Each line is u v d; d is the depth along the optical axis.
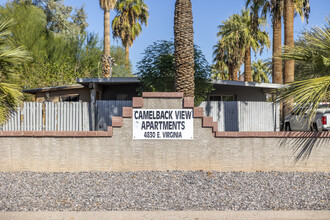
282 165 9.43
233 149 9.37
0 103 10.29
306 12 22.58
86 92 20.58
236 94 20.62
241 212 5.86
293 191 7.35
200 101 16.52
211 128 9.36
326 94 8.90
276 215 5.76
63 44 30.86
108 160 9.24
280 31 21.41
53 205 6.27
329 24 9.44
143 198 6.74
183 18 11.55
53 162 9.20
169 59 15.50
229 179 8.36
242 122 17.14
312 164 9.48
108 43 26.42
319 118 14.14
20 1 32.22
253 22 22.58
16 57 10.29
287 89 9.46
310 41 9.46
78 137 9.24
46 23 34.25
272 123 17.34
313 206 6.29
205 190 7.38
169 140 9.32
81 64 30.58
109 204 6.34
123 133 9.27
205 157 9.34
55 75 25.16
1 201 6.52
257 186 7.75
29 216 5.65
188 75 11.49
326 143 9.52
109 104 16.00
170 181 8.12
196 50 16.03
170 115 9.31
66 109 15.54
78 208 6.09
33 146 9.21
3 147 9.20
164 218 5.59
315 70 9.76
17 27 27.28
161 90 15.73
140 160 9.29
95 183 7.93
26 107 15.27
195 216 5.67
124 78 17.89
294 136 9.44
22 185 7.76
